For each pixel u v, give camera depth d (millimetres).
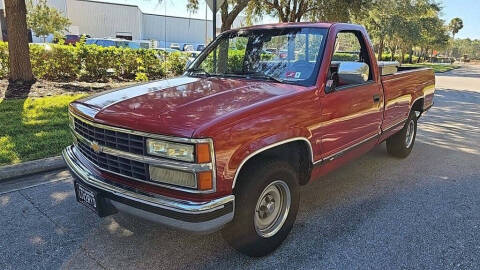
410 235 3410
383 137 4664
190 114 2533
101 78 12234
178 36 56750
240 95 2943
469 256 3084
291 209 3131
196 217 2381
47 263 2896
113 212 2846
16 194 4070
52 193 4125
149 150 2480
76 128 3176
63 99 8367
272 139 2730
